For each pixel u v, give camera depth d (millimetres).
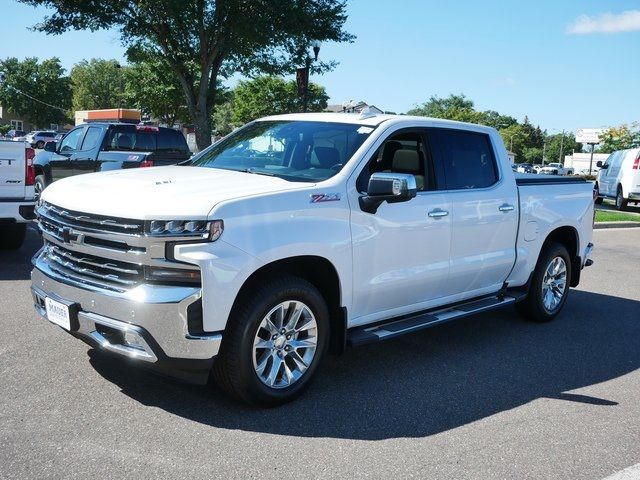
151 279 3873
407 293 5180
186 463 3533
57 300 4266
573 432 4203
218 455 3643
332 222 4477
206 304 3834
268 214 4117
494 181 6016
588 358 5793
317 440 3898
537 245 6496
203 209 3854
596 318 7262
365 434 4020
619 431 4250
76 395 4312
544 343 6191
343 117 5371
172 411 4164
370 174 4836
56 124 103125
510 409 4535
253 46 24859
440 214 5281
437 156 5504
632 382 5223
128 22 23859
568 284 7098
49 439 3705
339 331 4703
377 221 4773
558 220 6707
